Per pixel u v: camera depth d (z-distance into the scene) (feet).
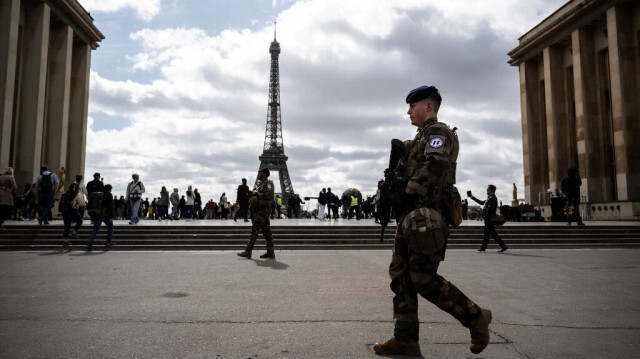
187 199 103.35
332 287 22.70
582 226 63.16
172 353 11.60
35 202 79.87
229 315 16.17
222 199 144.97
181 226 57.47
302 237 54.34
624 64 113.70
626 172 110.42
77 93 134.82
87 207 47.73
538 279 25.70
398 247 11.79
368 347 12.26
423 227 10.69
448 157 10.80
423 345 12.51
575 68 129.08
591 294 20.77
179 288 22.17
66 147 127.34
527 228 60.85
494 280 25.30
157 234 53.06
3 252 43.60
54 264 32.86
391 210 12.35
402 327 11.49
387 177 12.00
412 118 12.21
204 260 36.58
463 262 35.50
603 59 126.11
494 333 13.78
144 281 24.52
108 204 46.60
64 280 24.73
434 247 10.71
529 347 12.26
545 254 43.45
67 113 122.83
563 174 137.59
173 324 14.76
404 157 12.02
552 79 140.87
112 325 14.56
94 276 26.45
